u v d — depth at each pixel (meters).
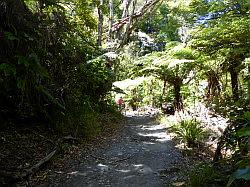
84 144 6.93
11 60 5.46
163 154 6.65
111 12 15.66
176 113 11.96
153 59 11.52
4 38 5.27
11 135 6.00
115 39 15.41
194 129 7.54
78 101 8.10
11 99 6.45
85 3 9.81
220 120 8.41
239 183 3.91
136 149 7.04
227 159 4.66
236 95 6.45
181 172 5.43
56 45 7.09
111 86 11.04
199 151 6.77
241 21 6.16
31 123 6.76
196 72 11.33
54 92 6.95
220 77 10.01
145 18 16.30
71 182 4.96
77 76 8.44
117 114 11.72
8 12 5.41
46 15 6.86
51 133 6.67
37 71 5.41
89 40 10.56
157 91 16.19
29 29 5.84
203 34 7.08
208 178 4.51
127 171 5.54
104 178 5.18
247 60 6.71
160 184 4.95
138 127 10.16
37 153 5.66
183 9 9.97
